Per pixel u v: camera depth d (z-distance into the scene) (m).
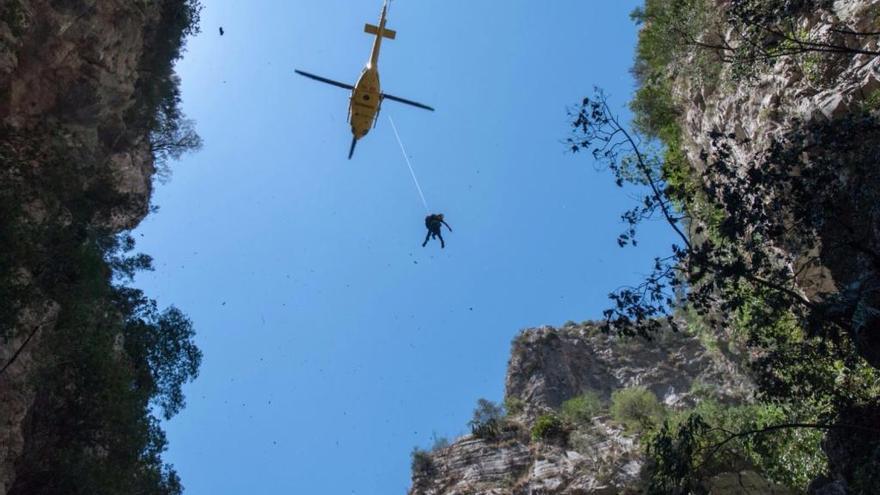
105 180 27.97
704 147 28.53
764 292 16.42
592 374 46.59
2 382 19.28
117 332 24.69
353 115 25.67
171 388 28.66
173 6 33.41
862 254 16.45
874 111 19.67
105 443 21.84
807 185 15.73
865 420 17.58
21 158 22.59
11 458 19.12
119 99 27.98
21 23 23.55
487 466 39.69
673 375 43.41
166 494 24.47
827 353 17.42
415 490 40.47
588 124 16.48
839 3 22.84
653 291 15.48
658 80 33.53
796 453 28.70
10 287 19.11
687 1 29.25
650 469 17.38
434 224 24.66
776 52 22.64
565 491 34.66
